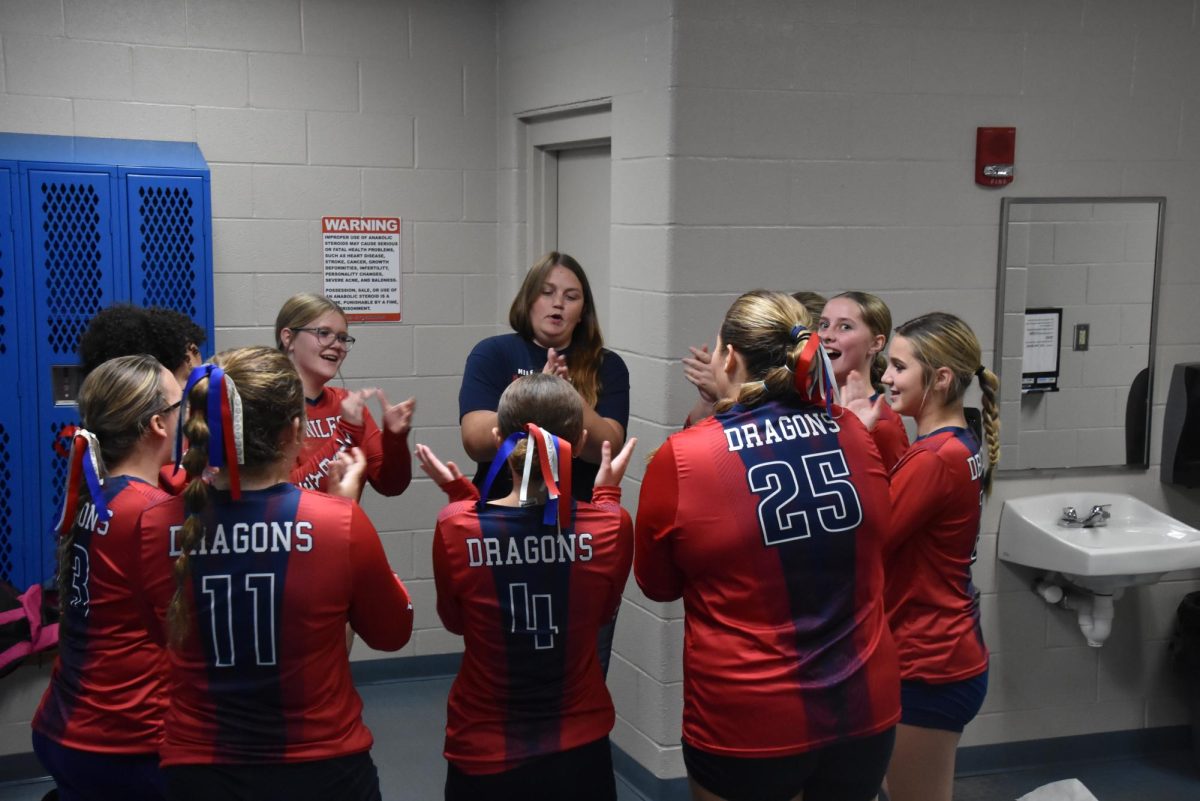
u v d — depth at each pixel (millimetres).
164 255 4133
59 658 2539
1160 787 4027
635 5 3709
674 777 3738
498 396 3279
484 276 4922
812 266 3744
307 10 4551
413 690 4863
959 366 2895
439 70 4758
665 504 2330
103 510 2404
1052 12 3900
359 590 2193
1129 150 4035
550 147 4602
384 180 4734
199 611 2104
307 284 4676
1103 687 4203
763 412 2354
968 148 3871
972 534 2883
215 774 2119
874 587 2377
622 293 3871
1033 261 3973
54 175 3979
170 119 4438
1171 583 4230
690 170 3566
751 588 2285
